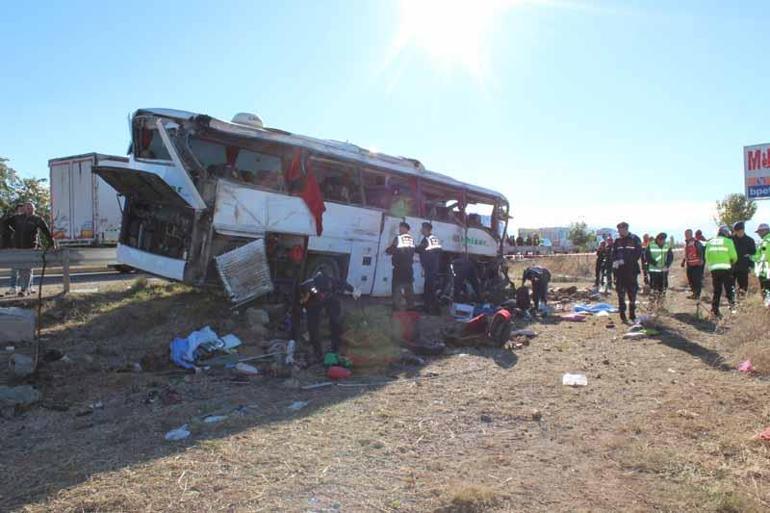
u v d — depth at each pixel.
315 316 8.27
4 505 3.86
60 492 4.05
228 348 8.52
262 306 10.44
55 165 20.33
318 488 4.18
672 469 4.53
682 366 8.12
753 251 12.55
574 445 5.12
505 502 3.99
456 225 15.80
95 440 5.16
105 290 11.10
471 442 5.20
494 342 9.55
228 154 10.39
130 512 3.78
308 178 10.84
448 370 7.97
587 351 9.30
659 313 12.66
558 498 4.06
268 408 6.16
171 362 7.93
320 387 7.00
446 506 3.90
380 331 9.20
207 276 9.41
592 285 22.36
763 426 5.44
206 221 9.28
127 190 9.94
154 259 9.77
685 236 15.57
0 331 8.20
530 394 6.77
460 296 14.97
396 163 13.35
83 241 19.59
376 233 12.76
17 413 5.88
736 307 11.67
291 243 10.73
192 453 4.80
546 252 35.66
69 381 6.95
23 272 10.57
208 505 3.89
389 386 7.09
